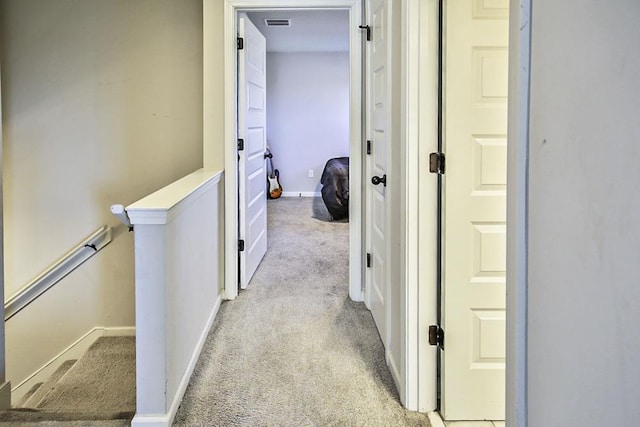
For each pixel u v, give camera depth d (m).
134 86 3.68
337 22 5.83
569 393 0.89
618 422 0.75
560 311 0.92
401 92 2.12
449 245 1.99
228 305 3.41
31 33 3.60
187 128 3.71
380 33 2.79
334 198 6.41
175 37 3.65
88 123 3.68
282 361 2.58
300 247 5.08
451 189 1.96
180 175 3.73
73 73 3.64
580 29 0.84
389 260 2.47
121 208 1.87
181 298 2.22
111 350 3.34
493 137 1.95
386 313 2.58
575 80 0.86
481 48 1.92
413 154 2.01
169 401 2.00
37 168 3.68
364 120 3.39
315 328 3.02
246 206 3.73
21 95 3.63
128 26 3.64
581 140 0.84
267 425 2.00
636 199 0.70
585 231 0.83
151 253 1.91
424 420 2.04
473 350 2.03
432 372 2.09
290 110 8.31
